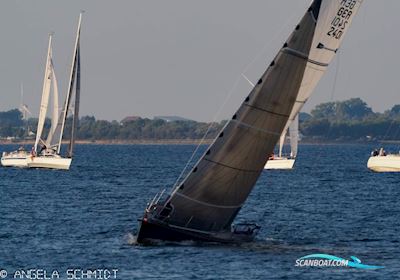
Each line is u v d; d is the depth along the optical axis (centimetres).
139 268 14662
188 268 14625
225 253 15775
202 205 16438
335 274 14475
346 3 16388
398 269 14950
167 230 16325
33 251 16388
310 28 16150
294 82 16262
